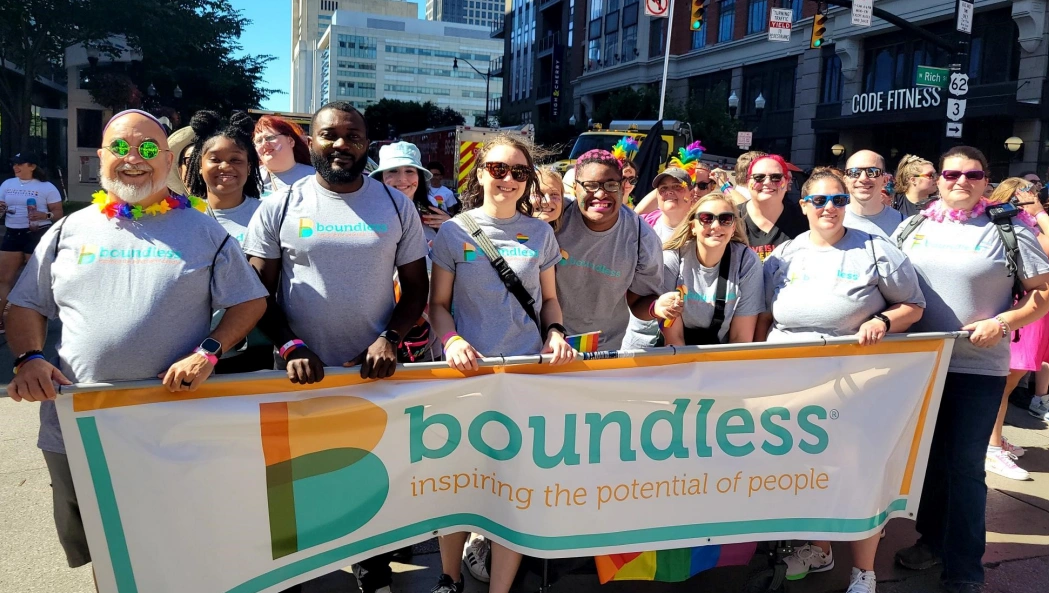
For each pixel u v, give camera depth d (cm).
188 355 247
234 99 3284
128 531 246
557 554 292
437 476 286
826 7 2611
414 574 345
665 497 302
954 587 337
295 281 277
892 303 328
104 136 239
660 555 312
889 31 2473
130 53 3086
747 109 3216
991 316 339
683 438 302
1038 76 2014
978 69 2195
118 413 241
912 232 363
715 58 3356
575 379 289
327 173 272
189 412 249
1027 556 377
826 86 2802
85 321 238
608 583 343
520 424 286
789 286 337
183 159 420
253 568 262
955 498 338
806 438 314
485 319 295
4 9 2548
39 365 232
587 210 321
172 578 252
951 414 341
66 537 258
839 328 322
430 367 275
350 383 269
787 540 324
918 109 2283
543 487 289
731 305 341
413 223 293
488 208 301
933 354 326
